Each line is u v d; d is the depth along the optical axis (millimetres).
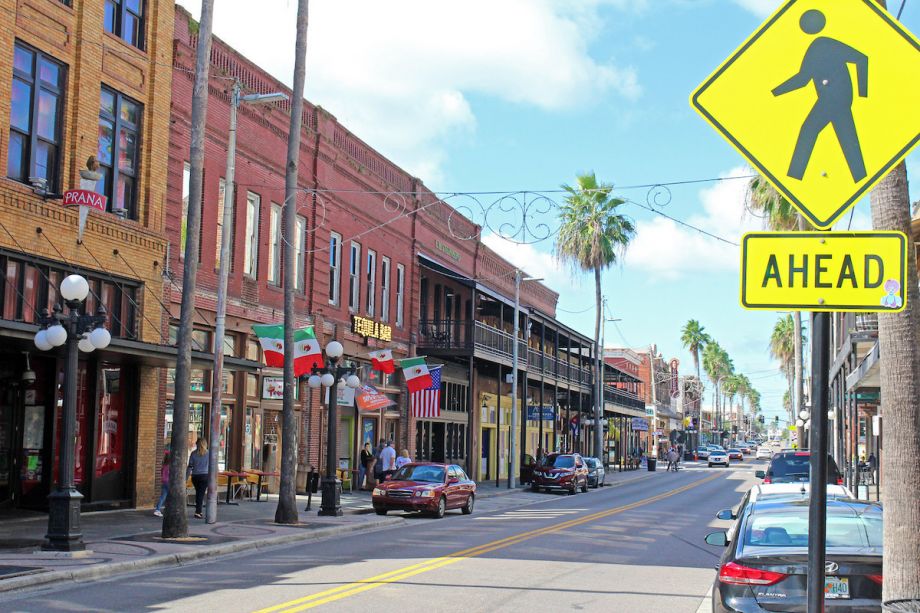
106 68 20250
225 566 13961
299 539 18094
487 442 47250
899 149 3959
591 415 59781
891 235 3873
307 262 28984
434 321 37875
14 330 15102
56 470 19453
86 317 13836
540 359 48031
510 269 50438
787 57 4090
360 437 32562
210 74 23938
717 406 144250
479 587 12031
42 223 18109
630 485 48688
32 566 12430
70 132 19234
